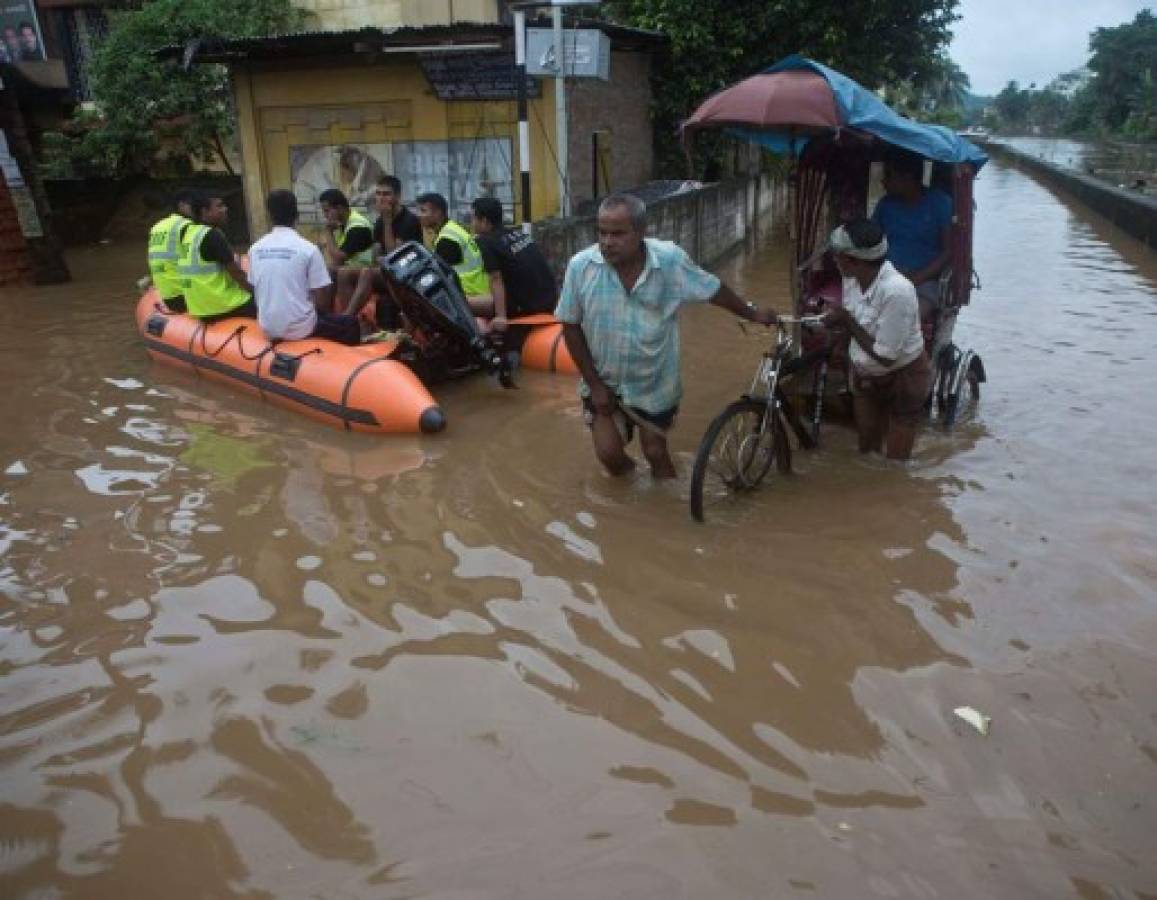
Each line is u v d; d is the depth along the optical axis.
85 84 18.78
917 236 5.86
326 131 13.02
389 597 4.05
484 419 6.39
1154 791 2.86
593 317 4.71
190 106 15.73
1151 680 3.40
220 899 2.54
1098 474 5.29
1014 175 38.00
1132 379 7.15
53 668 3.60
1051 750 3.04
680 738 3.13
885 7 15.30
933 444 5.79
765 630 3.76
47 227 12.05
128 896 2.55
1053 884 2.52
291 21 15.66
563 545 4.49
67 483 5.41
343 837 2.74
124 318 9.95
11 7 18.23
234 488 5.29
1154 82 66.06
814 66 5.23
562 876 2.57
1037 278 11.90
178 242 7.61
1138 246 15.20
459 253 7.46
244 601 4.05
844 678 3.44
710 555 4.38
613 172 14.31
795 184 5.78
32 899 2.55
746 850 2.65
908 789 2.88
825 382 5.67
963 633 3.71
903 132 5.07
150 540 4.65
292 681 3.48
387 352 6.65
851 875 2.56
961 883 2.53
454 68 11.46
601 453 5.03
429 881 2.57
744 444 4.94
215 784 2.96
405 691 3.41
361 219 8.16
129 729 3.23
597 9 15.56
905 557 4.34
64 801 2.90
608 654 3.61
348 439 6.09
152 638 3.79
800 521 4.73
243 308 7.61
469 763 3.03
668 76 15.55
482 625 3.82
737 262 13.91
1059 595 3.99
